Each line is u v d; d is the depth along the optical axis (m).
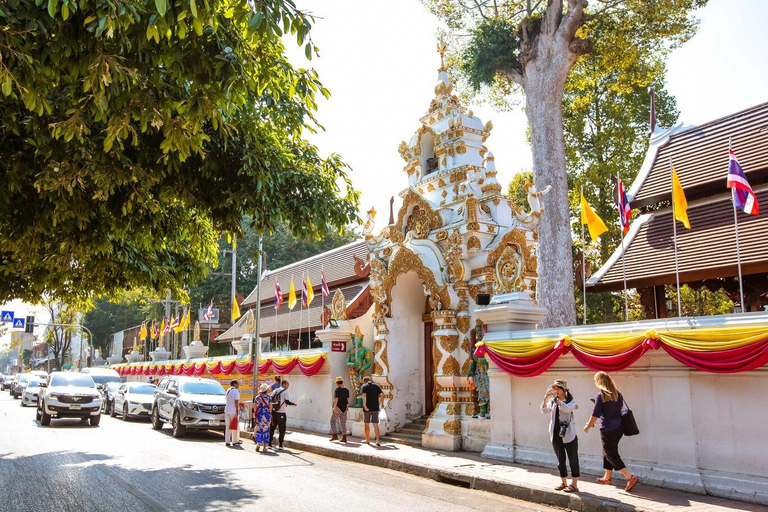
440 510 8.41
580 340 10.31
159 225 12.21
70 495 9.28
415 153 17.59
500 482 9.74
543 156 17.56
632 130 25.69
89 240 11.50
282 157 10.75
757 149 13.59
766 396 8.16
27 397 34.00
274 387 16.91
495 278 14.12
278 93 9.10
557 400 9.16
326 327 19.30
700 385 8.89
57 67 6.49
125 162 8.59
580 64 20.81
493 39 18.75
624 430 8.92
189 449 15.49
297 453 15.13
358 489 10.00
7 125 7.67
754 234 12.23
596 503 8.23
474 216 14.73
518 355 11.42
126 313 64.50
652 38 19.11
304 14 5.98
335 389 16.97
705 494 8.52
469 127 16.33
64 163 8.30
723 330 8.33
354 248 26.88
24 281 15.66
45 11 6.01
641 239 14.81
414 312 17.36
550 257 16.91
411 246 16.11
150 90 6.94
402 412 16.58
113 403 26.62
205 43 6.65
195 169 10.00
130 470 11.80
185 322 34.19
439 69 17.22
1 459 13.30
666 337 8.93
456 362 14.35
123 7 5.43
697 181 14.10
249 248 41.69
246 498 9.06
